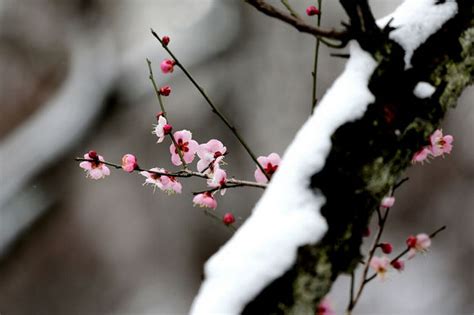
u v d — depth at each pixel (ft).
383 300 32.01
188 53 26.68
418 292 32.53
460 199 36.04
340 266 4.48
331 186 4.52
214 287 4.26
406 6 5.24
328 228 4.43
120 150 30.12
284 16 4.78
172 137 6.90
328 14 28.27
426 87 4.85
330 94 4.83
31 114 30.94
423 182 36.40
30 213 23.50
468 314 31.01
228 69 28.48
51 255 34.45
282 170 4.63
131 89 25.67
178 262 35.24
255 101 29.99
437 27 5.03
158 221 34.91
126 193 34.50
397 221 36.55
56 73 30.12
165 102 28.50
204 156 6.98
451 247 35.63
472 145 35.27
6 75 30.19
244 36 27.73
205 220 33.09
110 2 27.35
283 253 4.29
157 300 35.24
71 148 24.43
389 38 4.90
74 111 24.62
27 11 28.30
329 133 4.61
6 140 25.79
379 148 4.64
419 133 4.84
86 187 31.89
